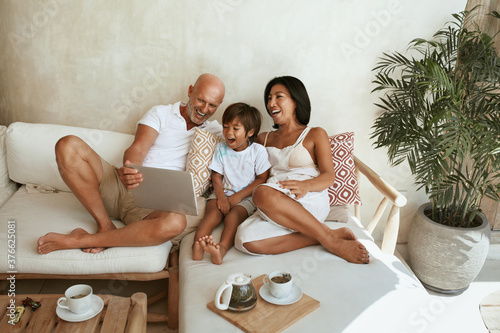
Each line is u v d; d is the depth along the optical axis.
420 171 2.02
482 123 1.97
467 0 2.32
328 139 2.07
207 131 2.11
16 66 2.30
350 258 1.76
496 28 2.34
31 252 1.70
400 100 2.30
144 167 1.67
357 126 2.48
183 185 1.64
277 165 2.10
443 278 2.23
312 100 2.42
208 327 1.37
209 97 2.01
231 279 1.45
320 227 1.81
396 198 1.88
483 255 2.18
